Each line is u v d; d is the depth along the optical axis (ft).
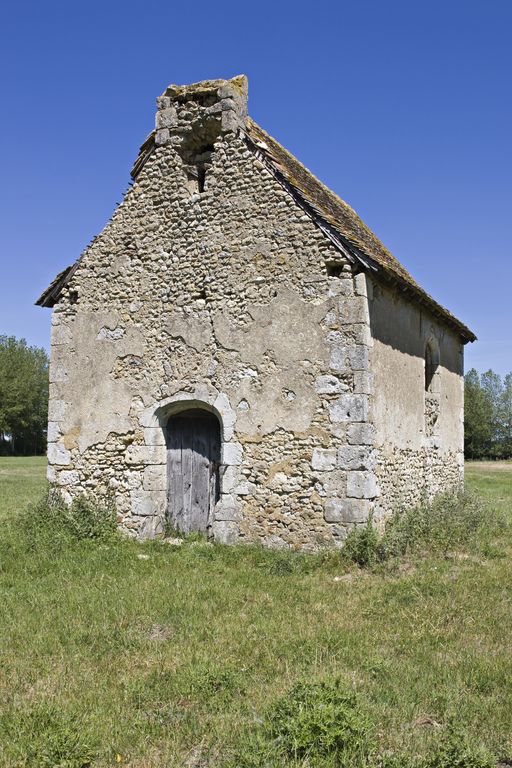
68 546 34.40
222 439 35.70
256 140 36.58
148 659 20.17
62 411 40.04
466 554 33.27
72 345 40.22
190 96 38.58
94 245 40.22
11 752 14.79
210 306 36.81
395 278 35.94
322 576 29.50
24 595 26.53
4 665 19.84
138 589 27.12
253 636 21.77
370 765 14.11
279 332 35.01
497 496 68.64
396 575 29.30
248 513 34.78
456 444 55.01
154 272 38.50
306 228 34.86
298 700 16.28
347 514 32.83
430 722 16.34
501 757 14.69
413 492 41.73
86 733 15.48
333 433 33.47
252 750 14.67
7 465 136.56
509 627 22.53
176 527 38.06
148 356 38.14
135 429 38.11
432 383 49.19
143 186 39.29
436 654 20.25
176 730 15.88
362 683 18.08
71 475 39.45
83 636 22.04
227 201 36.88
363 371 33.19
